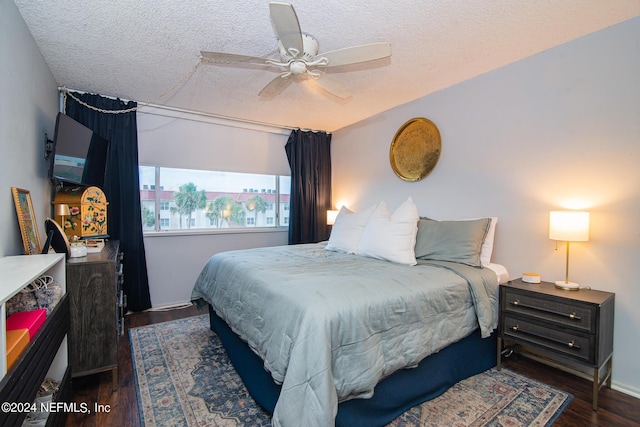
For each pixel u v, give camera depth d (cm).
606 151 195
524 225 236
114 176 312
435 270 210
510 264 245
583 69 204
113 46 213
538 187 228
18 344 96
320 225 445
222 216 394
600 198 198
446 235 246
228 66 243
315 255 267
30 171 193
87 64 239
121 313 263
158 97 312
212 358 227
